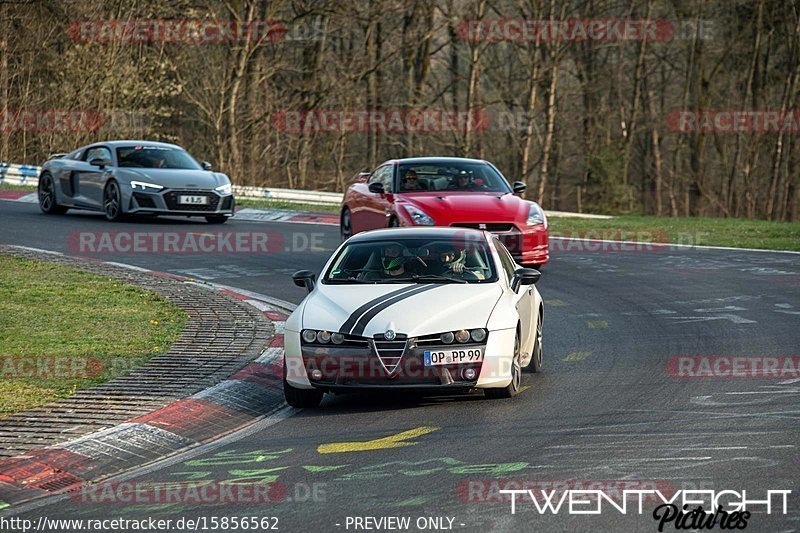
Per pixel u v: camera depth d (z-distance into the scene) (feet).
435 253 115.44
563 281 186.50
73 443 86.69
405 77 563.89
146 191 254.27
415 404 103.81
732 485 72.18
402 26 570.46
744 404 98.27
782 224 306.55
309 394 103.40
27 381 107.76
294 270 198.59
